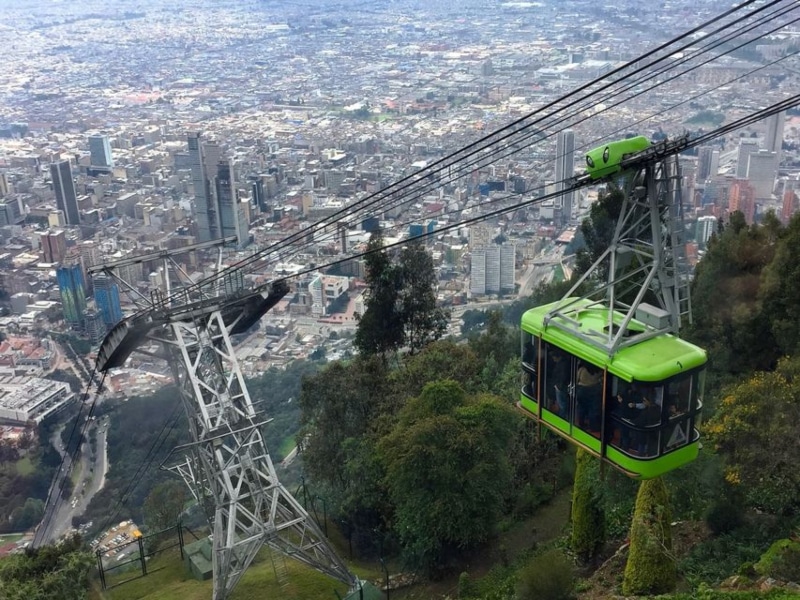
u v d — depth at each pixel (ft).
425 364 108.58
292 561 97.66
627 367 53.72
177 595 92.22
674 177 55.77
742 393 70.69
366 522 98.58
